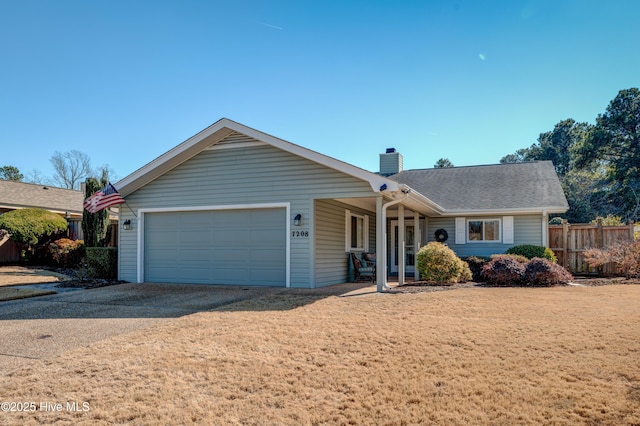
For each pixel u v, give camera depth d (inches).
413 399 157.8
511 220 650.2
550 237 642.2
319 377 180.9
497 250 656.4
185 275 505.7
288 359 203.6
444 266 475.8
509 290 412.2
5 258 742.5
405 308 319.9
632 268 518.9
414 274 651.5
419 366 190.4
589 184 1349.7
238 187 481.4
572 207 1332.4
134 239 525.7
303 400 159.8
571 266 626.8
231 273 485.7
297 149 442.0
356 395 162.7
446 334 240.5
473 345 219.0
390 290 420.8
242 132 459.5
